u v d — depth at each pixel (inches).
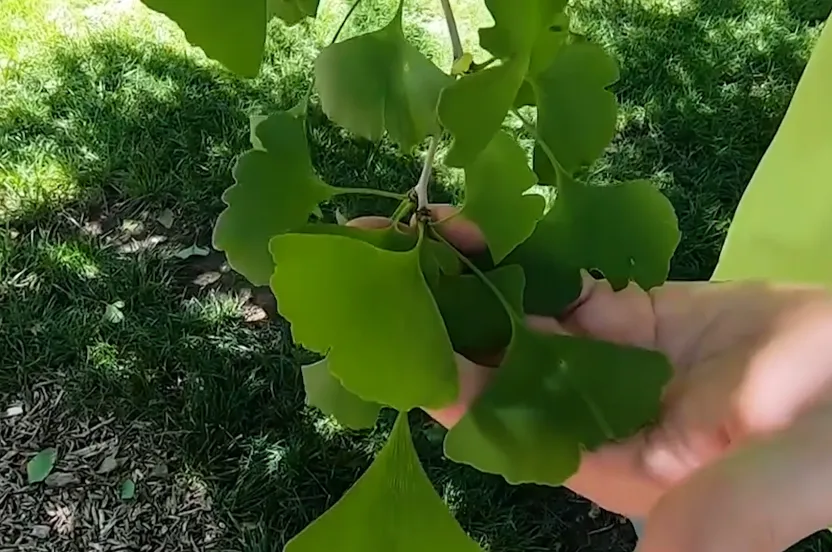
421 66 21.9
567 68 22.8
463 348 23.3
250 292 93.9
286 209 23.1
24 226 99.8
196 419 83.7
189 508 80.0
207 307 92.3
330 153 102.9
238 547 77.7
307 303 18.2
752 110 112.8
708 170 105.7
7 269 94.8
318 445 81.8
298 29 121.2
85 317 90.9
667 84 116.0
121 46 119.6
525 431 21.6
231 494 79.8
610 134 23.2
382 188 100.1
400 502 21.4
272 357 87.9
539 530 76.7
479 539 76.0
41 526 79.6
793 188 41.9
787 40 122.5
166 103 112.5
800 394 22.4
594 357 22.4
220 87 114.4
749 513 20.2
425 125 21.6
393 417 82.7
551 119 23.0
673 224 23.7
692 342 26.0
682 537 20.6
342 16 123.0
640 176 104.9
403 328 18.8
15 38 120.8
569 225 23.9
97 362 87.7
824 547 71.1
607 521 77.2
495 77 17.6
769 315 25.1
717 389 23.7
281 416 83.8
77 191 103.3
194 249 98.2
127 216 101.4
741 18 125.8
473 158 17.9
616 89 114.5
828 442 20.9
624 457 24.6
